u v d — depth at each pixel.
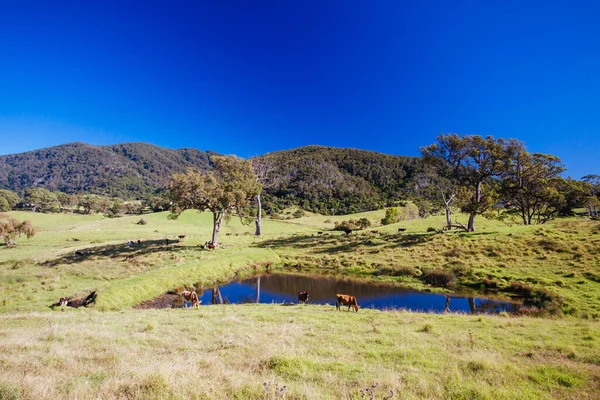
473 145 41.75
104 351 9.95
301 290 27.47
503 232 38.59
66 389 6.43
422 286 27.38
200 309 19.92
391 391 6.36
